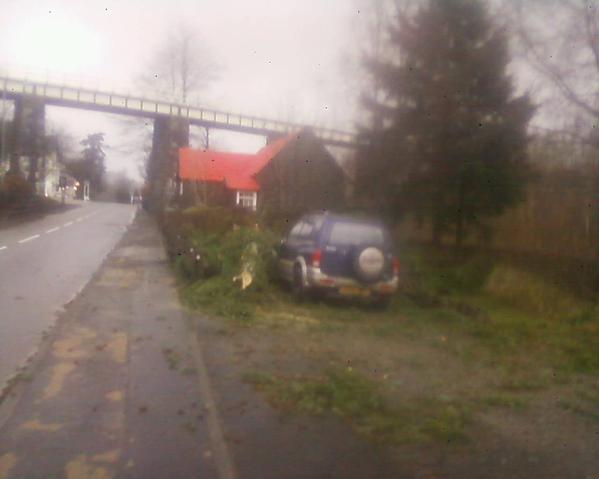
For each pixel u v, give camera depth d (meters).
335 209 18.33
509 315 11.48
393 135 17.42
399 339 9.53
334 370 7.64
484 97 16.09
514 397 6.76
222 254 13.22
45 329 9.79
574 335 9.75
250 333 9.70
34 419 5.86
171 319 10.61
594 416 6.21
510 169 15.34
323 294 12.07
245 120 47.91
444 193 16.45
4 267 17.55
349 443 5.42
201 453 5.17
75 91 52.47
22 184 47.97
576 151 13.20
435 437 5.58
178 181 40.78
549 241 13.88
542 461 5.14
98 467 4.88
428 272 14.86
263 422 5.88
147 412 6.10
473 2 16.20
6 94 51.00
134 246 25.62
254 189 33.56
